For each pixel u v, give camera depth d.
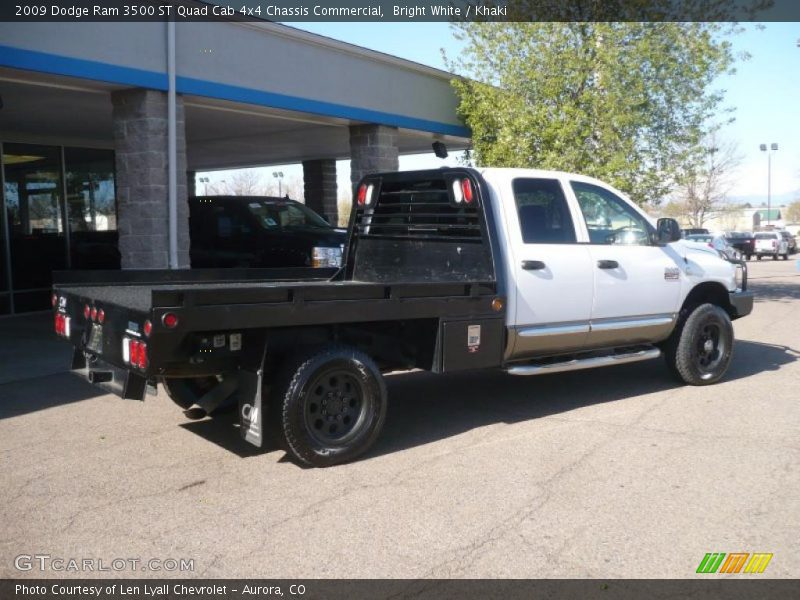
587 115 14.83
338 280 7.54
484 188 6.28
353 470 5.29
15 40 8.35
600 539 4.14
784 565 3.82
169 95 9.88
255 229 12.58
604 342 7.06
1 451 5.76
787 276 25.84
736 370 8.72
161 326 4.54
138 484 5.03
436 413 6.85
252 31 10.98
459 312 5.88
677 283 7.49
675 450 5.67
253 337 5.18
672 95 15.18
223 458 5.58
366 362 5.45
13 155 13.84
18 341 10.73
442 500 4.71
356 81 12.85
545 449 5.73
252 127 13.88
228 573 3.79
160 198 9.99
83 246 15.24
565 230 6.78
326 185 19.83
